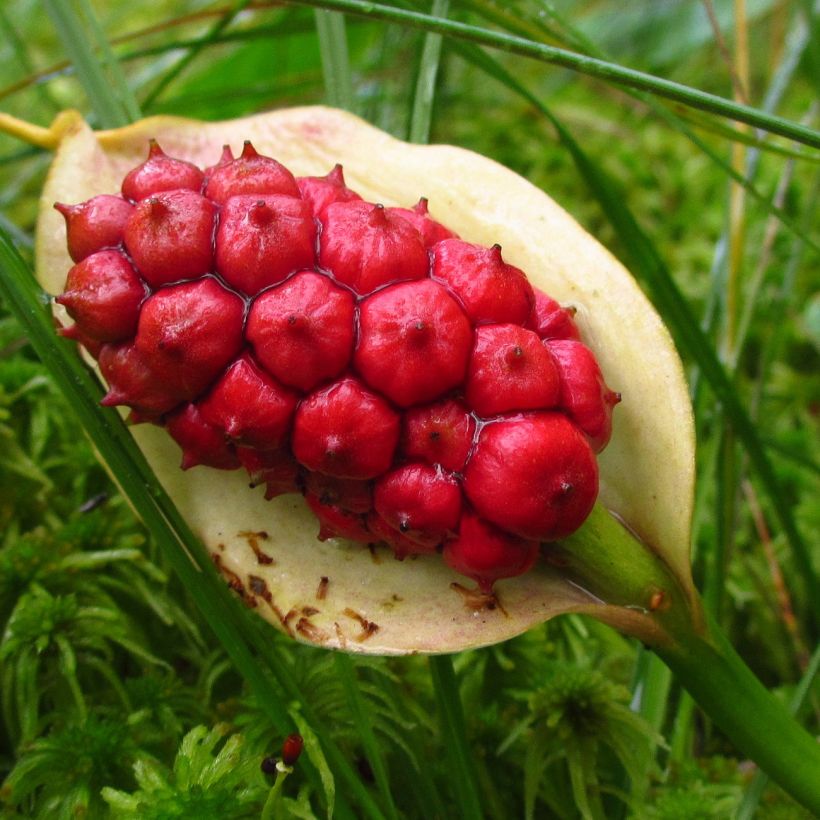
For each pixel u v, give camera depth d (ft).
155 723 0.42
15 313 0.37
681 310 0.47
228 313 0.35
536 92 0.90
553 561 0.38
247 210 0.36
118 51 0.95
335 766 0.39
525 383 0.35
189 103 0.60
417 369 0.35
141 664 0.44
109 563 0.45
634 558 0.37
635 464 0.38
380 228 0.36
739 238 0.52
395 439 0.36
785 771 0.38
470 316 0.36
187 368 0.35
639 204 0.79
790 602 0.53
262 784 0.38
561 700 0.41
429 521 0.36
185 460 0.38
